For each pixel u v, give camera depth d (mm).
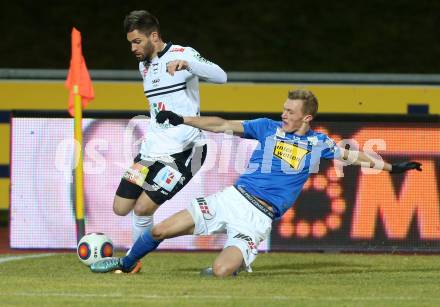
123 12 69062
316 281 25922
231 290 23203
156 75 29312
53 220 35688
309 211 35625
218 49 65938
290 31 67812
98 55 65000
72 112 33969
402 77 41031
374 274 28734
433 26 68188
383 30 67938
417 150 35281
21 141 35625
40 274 28156
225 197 27125
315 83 41188
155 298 21797
